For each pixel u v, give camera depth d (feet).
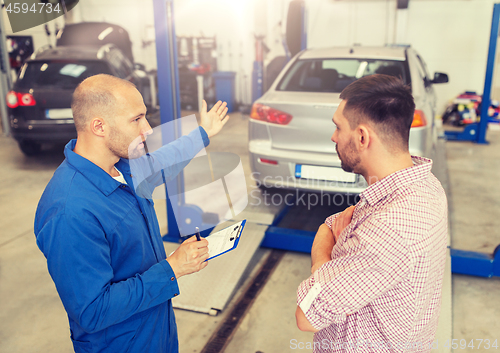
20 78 14.37
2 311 6.98
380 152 2.62
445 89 25.63
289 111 8.70
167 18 7.72
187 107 28.71
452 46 24.82
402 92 2.56
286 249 8.89
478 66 24.67
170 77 8.00
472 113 23.17
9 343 6.18
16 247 9.36
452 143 19.72
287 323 6.57
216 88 27.40
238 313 6.83
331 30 26.53
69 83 14.37
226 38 28.94
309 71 10.52
